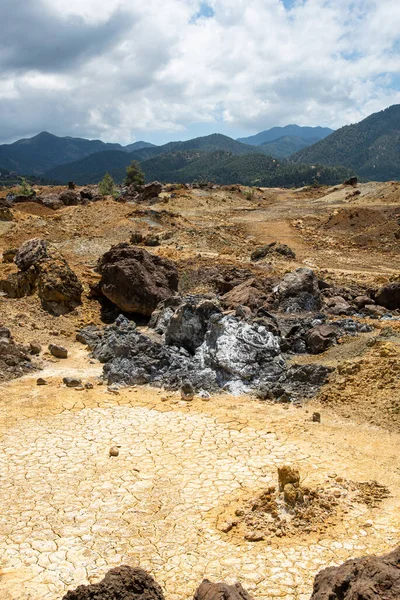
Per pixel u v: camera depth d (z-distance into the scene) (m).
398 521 10.16
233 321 19.95
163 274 29.05
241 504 10.98
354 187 99.38
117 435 14.42
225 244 51.22
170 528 10.21
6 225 50.53
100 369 19.95
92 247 46.56
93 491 11.61
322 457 12.94
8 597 8.40
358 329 22.16
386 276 39.88
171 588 8.49
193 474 12.27
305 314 25.23
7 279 28.80
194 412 15.96
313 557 9.17
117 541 9.84
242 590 6.67
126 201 80.00
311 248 52.91
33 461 13.00
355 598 5.50
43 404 16.59
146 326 25.91
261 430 14.61
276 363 18.67
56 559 9.34
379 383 16.36
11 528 10.29
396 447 13.39
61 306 26.92
